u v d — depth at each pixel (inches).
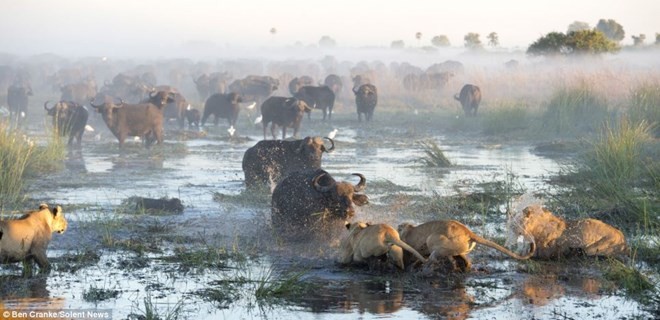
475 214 1525.6
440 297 981.8
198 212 1566.2
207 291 1010.7
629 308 941.8
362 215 1481.3
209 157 2600.9
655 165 1812.3
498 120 3284.9
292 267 1128.8
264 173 1849.2
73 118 2918.3
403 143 3009.4
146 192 1831.9
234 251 1219.9
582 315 913.5
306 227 1326.3
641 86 3255.4
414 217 1481.3
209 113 3875.5
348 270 1108.5
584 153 2180.1
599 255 1160.8
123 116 2851.9
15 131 2251.5
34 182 1962.4
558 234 1160.8
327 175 1346.0
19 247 1073.5
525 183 1918.1
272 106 3284.9
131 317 900.0
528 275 1082.7
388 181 1908.2
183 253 1205.1
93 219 1453.0
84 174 2138.3
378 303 957.8
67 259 1168.8
